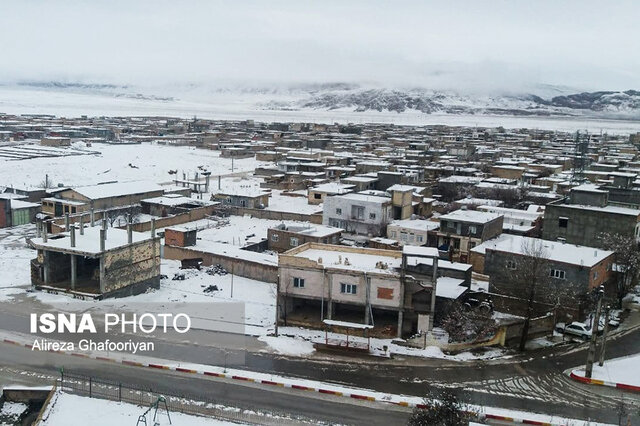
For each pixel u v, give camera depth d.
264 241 97.62
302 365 55.78
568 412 48.72
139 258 73.94
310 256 68.94
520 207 124.12
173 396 47.94
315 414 46.50
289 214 117.94
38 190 123.50
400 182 141.25
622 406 47.66
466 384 53.41
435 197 142.75
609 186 110.56
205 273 82.81
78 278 76.88
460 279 76.12
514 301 71.69
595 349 57.47
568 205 94.12
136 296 73.12
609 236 83.25
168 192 132.25
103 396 47.12
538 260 68.44
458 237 93.94
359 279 63.34
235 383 51.19
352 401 49.09
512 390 52.62
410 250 63.59
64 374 51.44
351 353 59.34
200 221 115.19
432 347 61.19
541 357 60.38
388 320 67.12
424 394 50.84
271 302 73.12
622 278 76.38
